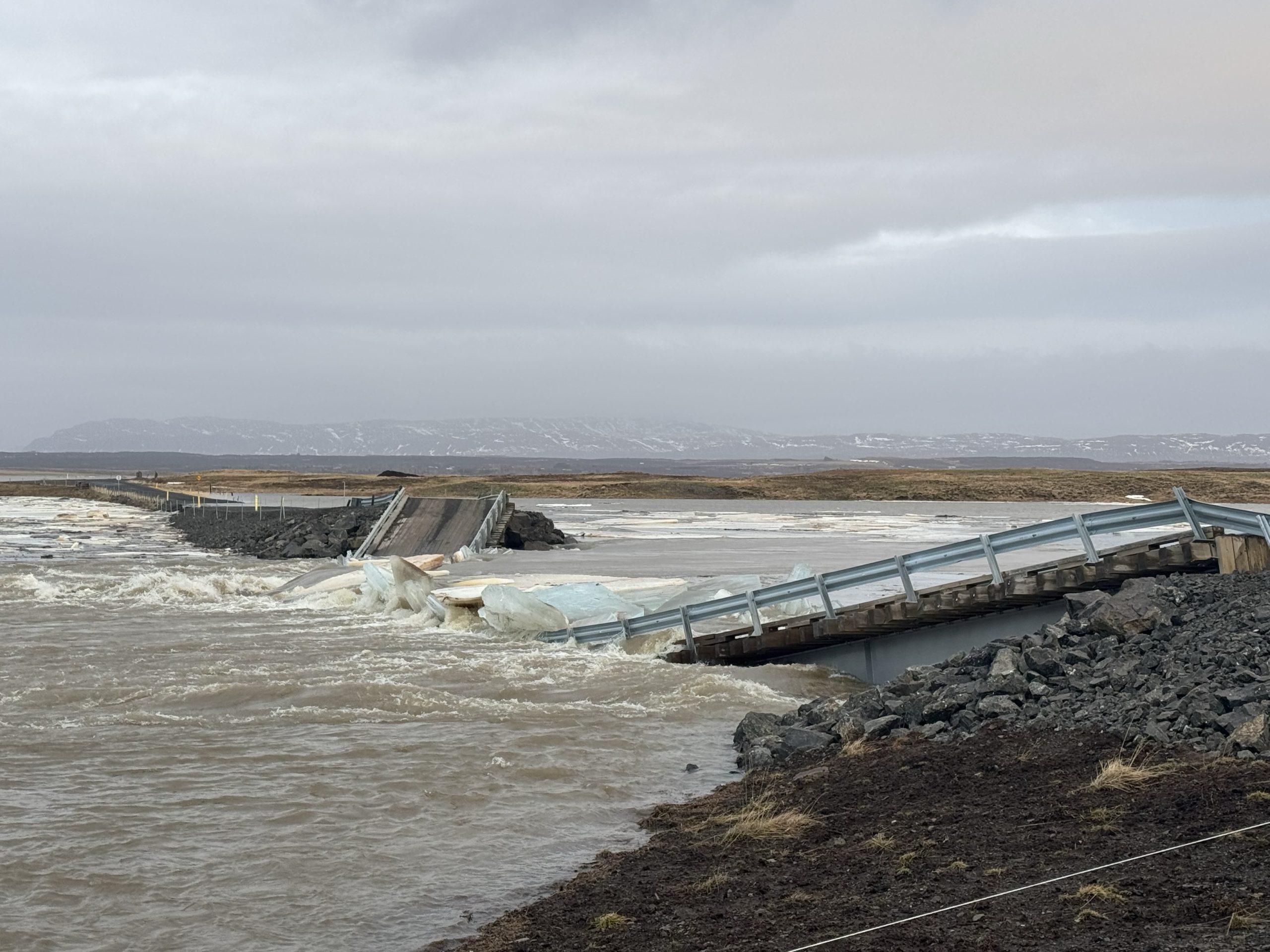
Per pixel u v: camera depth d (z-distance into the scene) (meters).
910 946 8.30
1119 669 15.80
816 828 12.20
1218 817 10.30
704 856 11.64
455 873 11.62
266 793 14.37
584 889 10.86
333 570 43.28
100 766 15.68
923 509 127.50
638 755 16.72
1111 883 9.08
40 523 86.25
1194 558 19.42
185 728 18.14
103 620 32.44
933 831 11.48
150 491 146.25
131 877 11.41
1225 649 15.09
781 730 17.12
